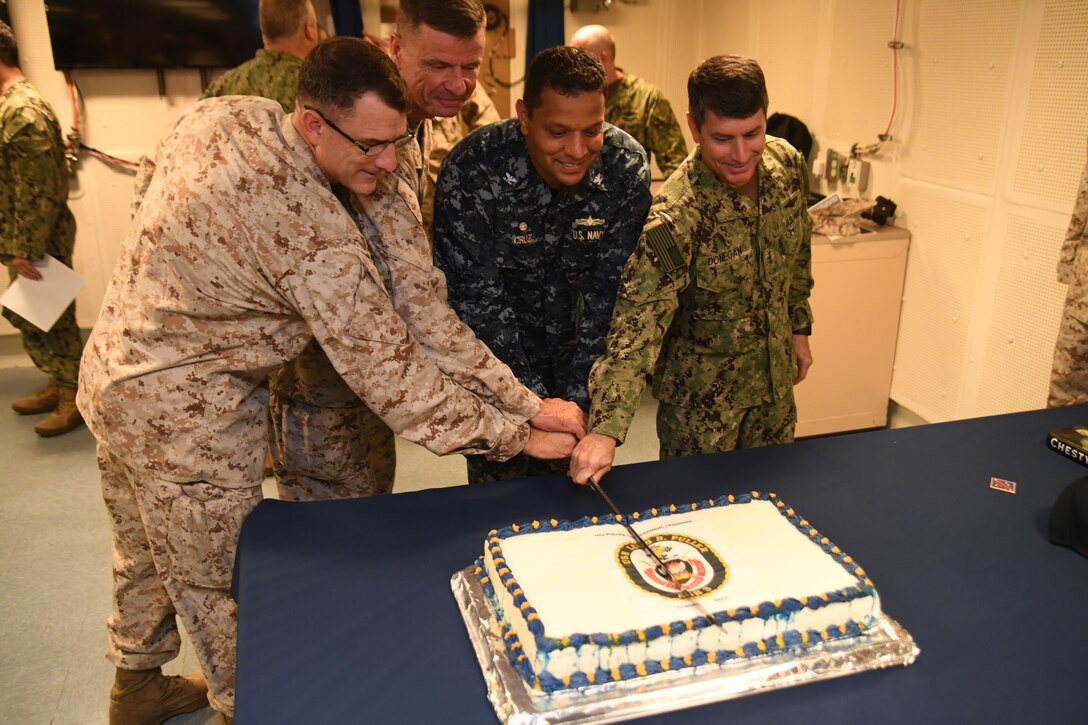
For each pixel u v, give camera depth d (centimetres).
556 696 109
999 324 288
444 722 108
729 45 444
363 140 131
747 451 176
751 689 112
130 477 157
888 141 332
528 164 179
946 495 161
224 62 417
